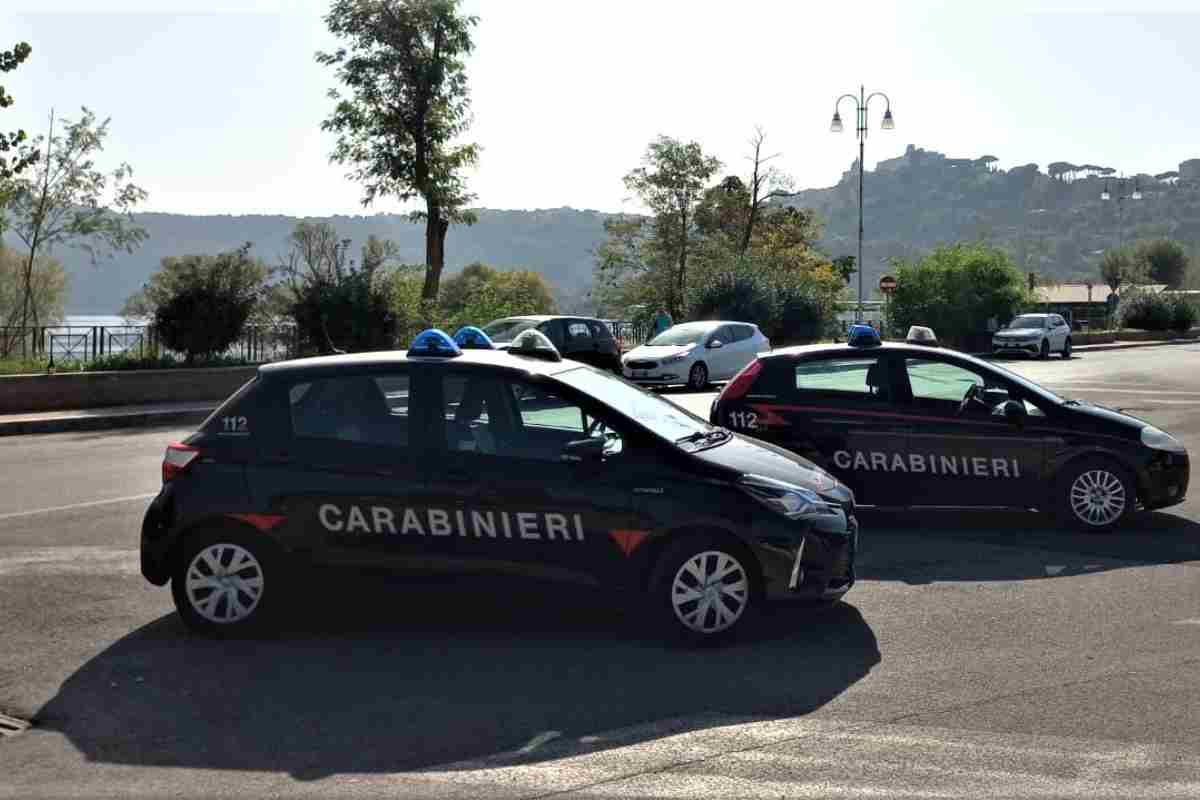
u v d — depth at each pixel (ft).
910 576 25.52
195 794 14.11
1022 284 151.74
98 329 75.05
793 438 31.17
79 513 33.78
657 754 15.29
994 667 18.94
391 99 105.29
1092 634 20.88
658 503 20.20
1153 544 28.96
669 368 81.35
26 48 64.85
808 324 131.23
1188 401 69.82
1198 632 20.97
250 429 21.29
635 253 180.75
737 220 190.39
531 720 16.62
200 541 21.03
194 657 19.89
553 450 20.72
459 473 20.61
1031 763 14.85
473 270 314.35
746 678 18.47
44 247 103.50
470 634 21.12
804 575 20.52
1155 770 14.58
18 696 17.88
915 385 31.14
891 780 14.35
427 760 15.15
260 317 81.56
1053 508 30.60
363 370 21.45
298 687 18.20
